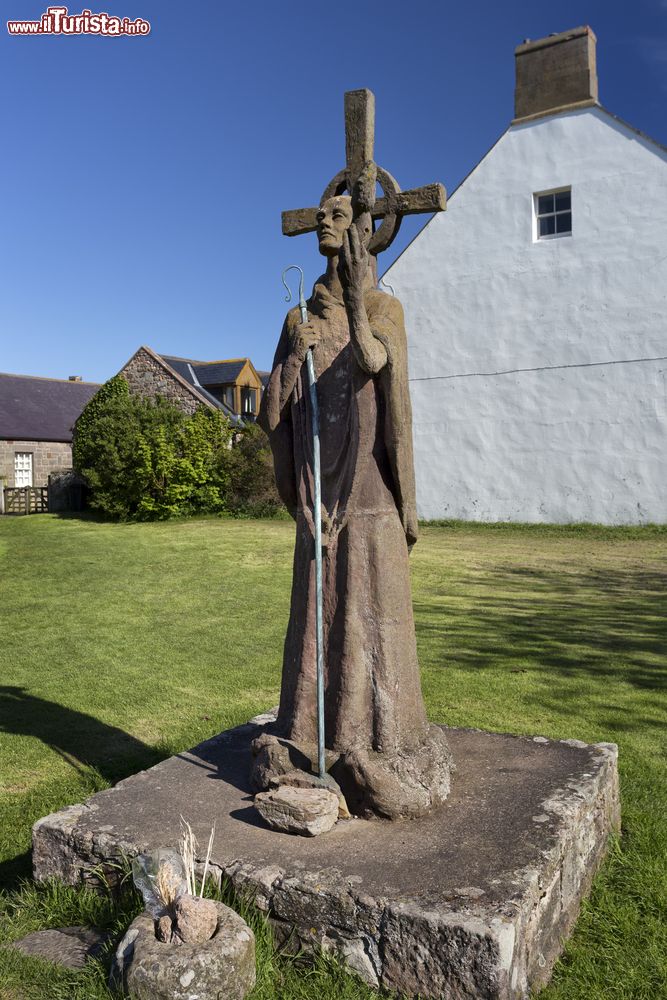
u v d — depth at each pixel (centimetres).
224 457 2212
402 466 384
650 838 420
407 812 361
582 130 1805
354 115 404
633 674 715
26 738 584
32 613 1031
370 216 397
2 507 2877
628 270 1764
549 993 298
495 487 1944
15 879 392
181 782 416
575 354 1833
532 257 1875
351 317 348
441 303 1992
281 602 1073
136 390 3012
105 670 762
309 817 348
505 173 1902
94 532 1947
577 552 1477
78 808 387
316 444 367
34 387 3691
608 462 1805
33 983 302
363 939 295
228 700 668
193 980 268
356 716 379
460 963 276
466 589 1123
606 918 349
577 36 1805
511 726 588
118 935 317
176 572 1317
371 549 384
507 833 347
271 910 313
